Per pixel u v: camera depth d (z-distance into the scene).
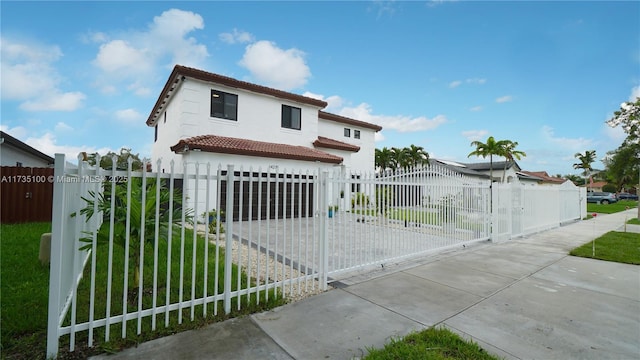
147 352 2.63
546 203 11.57
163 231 3.47
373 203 5.65
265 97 15.26
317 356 2.63
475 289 4.50
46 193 9.69
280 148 14.04
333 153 17.80
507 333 3.12
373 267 5.66
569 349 2.82
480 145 29.20
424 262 6.12
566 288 4.62
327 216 4.57
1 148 12.70
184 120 12.83
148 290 3.95
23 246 5.99
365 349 2.76
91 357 2.53
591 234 10.23
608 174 19.52
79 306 3.38
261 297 3.99
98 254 5.59
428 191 6.82
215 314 3.38
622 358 2.68
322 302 3.92
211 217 8.84
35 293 3.64
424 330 3.11
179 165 12.96
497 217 8.62
